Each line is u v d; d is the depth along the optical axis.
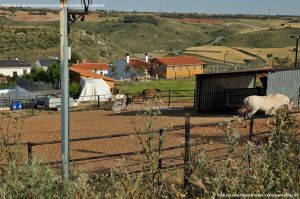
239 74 24.59
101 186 4.64
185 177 4.48
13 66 98.94
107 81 53.47
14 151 5.30
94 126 19.08
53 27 144.88
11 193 3.82
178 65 84.19
